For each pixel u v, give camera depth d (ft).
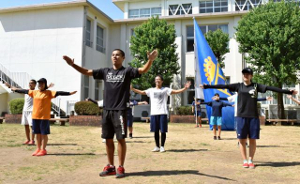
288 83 54.70
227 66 61.72
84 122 42.93
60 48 56.65
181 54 63.46
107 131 12.84
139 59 57.11
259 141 27.20
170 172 13.66
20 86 56.70
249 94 15.39
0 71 59.00
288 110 58.44
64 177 12.62
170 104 62.28
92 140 26.55
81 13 56.24
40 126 18.26
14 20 59.88
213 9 71.97
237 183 11.85
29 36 58.65
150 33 55.52
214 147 22.68
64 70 55.93
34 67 57.57
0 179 12.20
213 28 63.93
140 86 55.98
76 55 55.57
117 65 12.97
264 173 13.80
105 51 65.98
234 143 25.29
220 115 28.43
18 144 22.98
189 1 72.84
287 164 16.07
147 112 62.18
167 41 55.52
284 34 47.34
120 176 12.49
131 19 65.67
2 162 15.93
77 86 54.90
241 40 53.31
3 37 60.08
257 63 51.90
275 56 48.14
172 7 74.08
